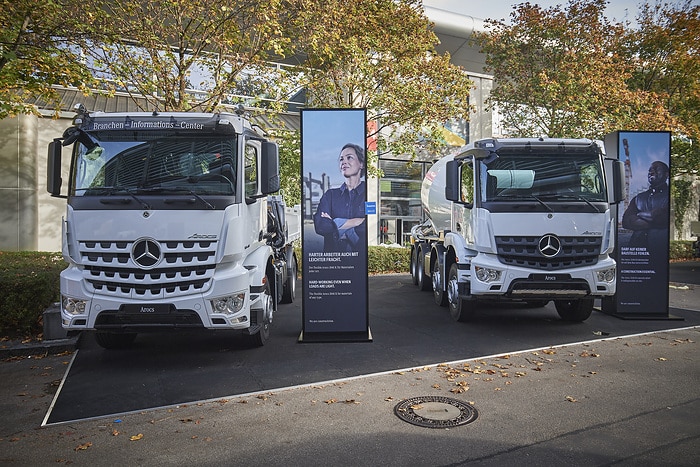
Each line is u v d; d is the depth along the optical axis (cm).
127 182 667
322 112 822
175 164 677
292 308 1161
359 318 829
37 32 949
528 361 695
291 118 2103
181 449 432
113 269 651
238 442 444
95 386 604
